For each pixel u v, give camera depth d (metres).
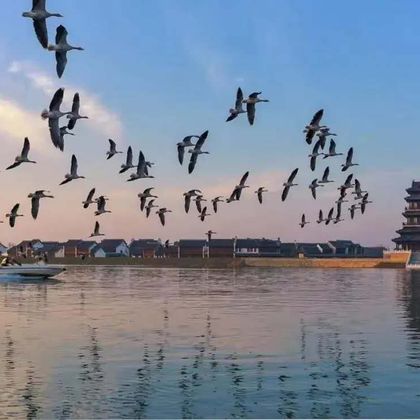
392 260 165.88
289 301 53.88
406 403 19.72
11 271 83.56
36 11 19.98
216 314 42.66
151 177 33.41
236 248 195.00
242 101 27.58
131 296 58.97
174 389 21.30
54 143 23.44
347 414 18.70
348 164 37.50
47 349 28.17
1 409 19.05
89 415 18.53
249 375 23.23
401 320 39.16
